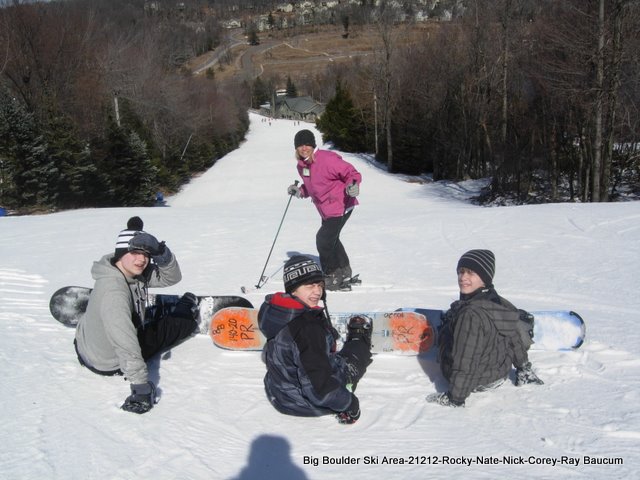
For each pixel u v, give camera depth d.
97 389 3.47
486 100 32.31
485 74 31.88
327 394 2.97
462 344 3.17
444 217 11.68
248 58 182.50
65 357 4.01
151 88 43.56
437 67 36.50
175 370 3.84
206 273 7.15
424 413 3.18
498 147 27.48
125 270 3.54
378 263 7.59
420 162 39.84
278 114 125.19
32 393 3.36
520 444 2.78
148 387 3.24
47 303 5.57
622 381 3.48
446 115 35.84
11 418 3.03
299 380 3.04
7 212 21.97
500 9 29.03
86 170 24.19
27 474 2.49
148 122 43.00
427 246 8.75
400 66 41.50
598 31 18.72
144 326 3.93
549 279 6.50
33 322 4.87
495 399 3.32
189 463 2.64
